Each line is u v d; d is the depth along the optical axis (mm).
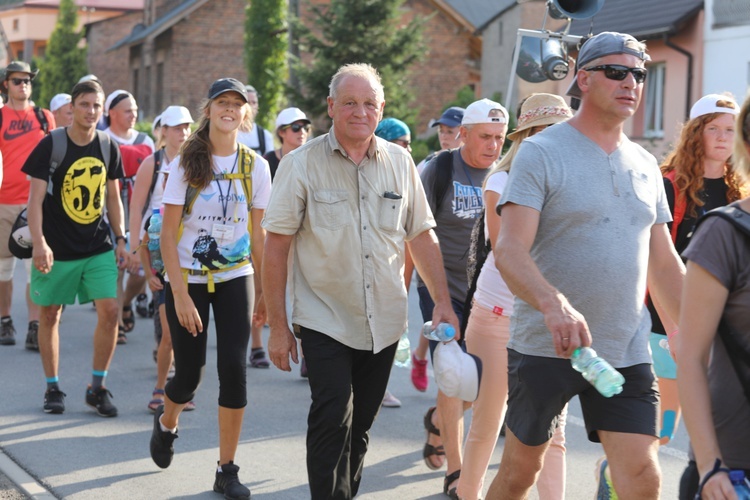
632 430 4133
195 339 5922
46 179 7520
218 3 49406
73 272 7562
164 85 50500
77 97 7578
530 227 4098
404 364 6559
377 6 29734
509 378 4379
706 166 5660
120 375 9062
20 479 6070
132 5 82375
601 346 4152
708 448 3260
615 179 4176
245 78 50125
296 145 10234
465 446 5457
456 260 6484
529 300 3932
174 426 6164
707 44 24266
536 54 9375
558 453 5117
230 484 5855
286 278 5000
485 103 6414
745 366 3303
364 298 4891
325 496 4723
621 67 4121
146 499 5812
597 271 4121
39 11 84562
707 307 3311
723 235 3303
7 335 10344
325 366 4801
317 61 30188
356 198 4902
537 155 4156
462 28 44000
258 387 8719
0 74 10555
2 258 10281
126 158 10609
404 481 6273
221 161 6004
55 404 7676
